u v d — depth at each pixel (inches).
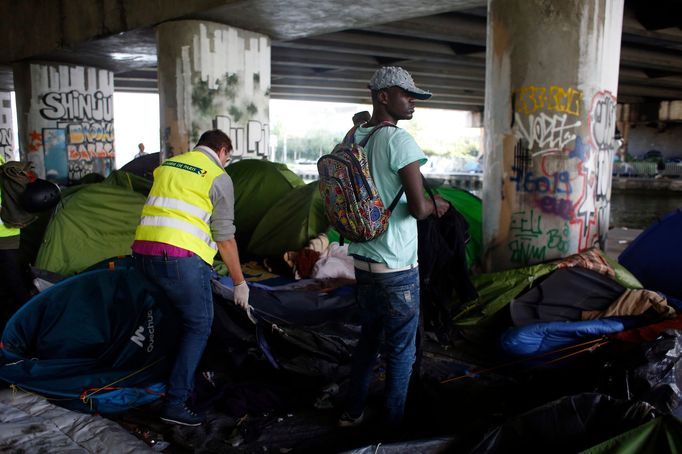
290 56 685.3
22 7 501.4
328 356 155.6
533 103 205.6
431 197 119.1
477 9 486.6
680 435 84.6
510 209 215.8
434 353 174.4
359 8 328.2
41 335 154.1
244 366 152.1
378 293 115.1
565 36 199.6
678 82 981.8
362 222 109.5
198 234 125.3
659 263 201.2
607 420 97.8
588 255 194.9
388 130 112.4
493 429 102.8
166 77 366.9
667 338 125.8
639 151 1625.2
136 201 253.6
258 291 194.2
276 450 121.4
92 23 431.8
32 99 521.0
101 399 134.4
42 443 115.3
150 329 148.3
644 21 494.0
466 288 138.9
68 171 541.3
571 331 153.1
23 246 262.8
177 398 129.0
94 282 154.9
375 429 127.9
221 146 135.2
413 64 745.6
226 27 366.3
